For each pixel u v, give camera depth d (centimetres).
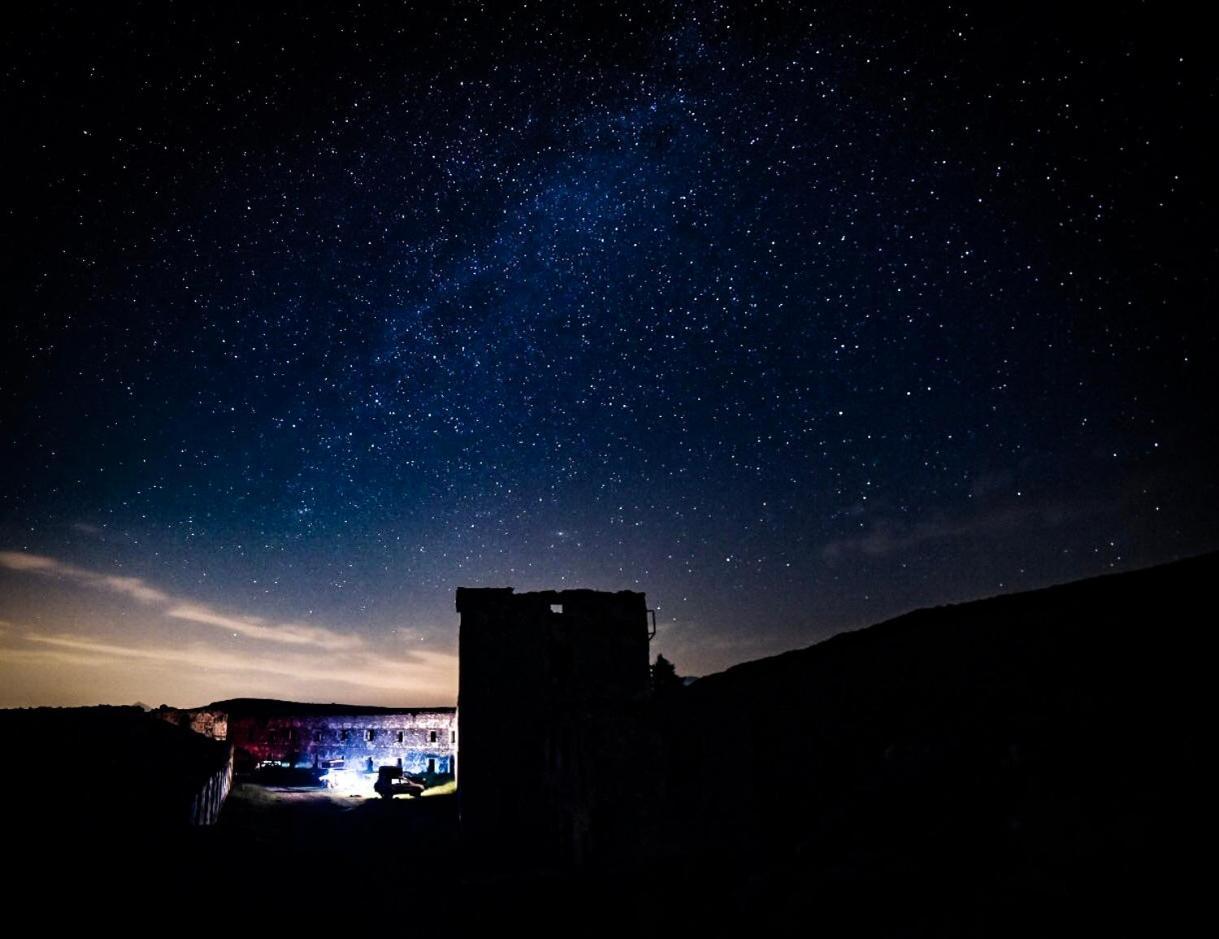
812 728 849
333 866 1903
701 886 955
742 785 964
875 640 780
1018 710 613
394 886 1728
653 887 1030
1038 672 613
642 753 1595
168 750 2381
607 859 1426
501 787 2045
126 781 1952
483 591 2239
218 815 2312
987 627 664
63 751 2061
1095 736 532
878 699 765
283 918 1469
